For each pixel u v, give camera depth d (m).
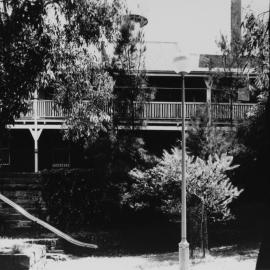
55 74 17.88
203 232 17.97
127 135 21.88
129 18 21.27
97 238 21.59
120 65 21.39
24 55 15.79
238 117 21.58
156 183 17.64
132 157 21.72
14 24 15.28
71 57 17.89
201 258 16.28
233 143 19.84
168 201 17.53
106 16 17.59
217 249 18.86
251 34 11.70
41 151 30.23
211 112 19.25
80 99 18.45
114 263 16.16
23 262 11.28
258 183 20.72
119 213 23.45
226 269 13.62
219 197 16.64
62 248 20.34
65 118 18.89
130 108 21.69
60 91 18.38
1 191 24.47
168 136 28.92
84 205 23.58
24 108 16.25
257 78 12.59
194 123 18.91
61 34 17.47
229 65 20.88
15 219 23.03
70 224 23.53
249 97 24.12
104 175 22.45
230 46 20.88
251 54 12.04
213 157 18.38
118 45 21.09
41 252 13.05
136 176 18.30
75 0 16.91
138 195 19.95
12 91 15.73
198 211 17.38
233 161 19.98
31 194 24.30
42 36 15.94
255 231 21.58
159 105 27.42
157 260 16.77
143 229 23.12
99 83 18.59
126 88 21.55
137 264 15.82
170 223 23.23
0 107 15.96
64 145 30.28
